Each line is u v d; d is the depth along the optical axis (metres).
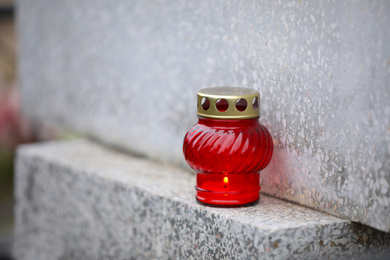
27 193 1.35
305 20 0.95
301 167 0.98
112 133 1.33
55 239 1.29
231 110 0.94
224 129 0.95
